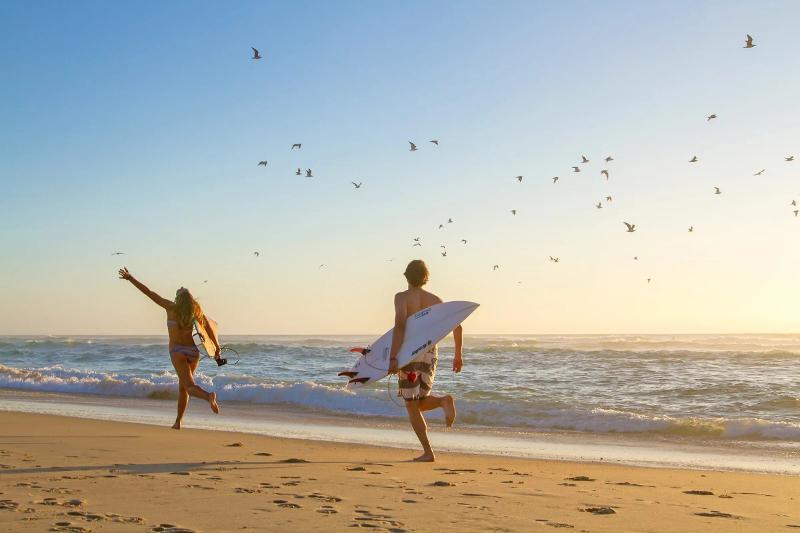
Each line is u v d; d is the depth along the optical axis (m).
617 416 12.60
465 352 39.78
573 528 3.98
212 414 14.01
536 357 34.44
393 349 6.95
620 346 55.09
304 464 6.76
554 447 10.30
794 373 24.39
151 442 8.45
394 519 4.06
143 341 79.56
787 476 7.59
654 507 4.84
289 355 39.19
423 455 7.30
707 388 18.69
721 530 4.08
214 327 8.05
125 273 7.58
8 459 6.64
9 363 34.88
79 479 5.39
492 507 4.56
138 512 4.10
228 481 5.43
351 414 14.26
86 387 19.03
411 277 7.03
